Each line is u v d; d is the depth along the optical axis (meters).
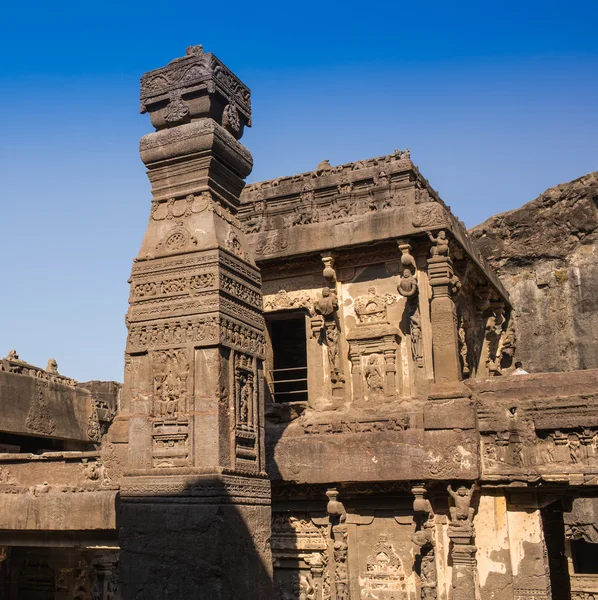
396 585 15.50
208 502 8.77
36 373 24.91
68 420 25.53
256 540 9.34
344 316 17.52
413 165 17.50
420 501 14.73
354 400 16.94
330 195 18.22
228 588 8.62
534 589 14.27
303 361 21.45
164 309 9.73
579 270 25.02
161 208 10.34
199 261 9.66
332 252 17.30
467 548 14.26
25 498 11.47
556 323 25.25
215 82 10.09
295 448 15.83
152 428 9.45
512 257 26.38
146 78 10.54
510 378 14.67
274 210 18.59
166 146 10.18
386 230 16.47
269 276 18.48
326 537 16.11
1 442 24.03
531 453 13.99
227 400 9.36
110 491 10.95
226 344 9.43
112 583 20.56
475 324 20.66
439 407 14.66
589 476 13.41
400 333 16.86
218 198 10.31
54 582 21.16
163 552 8.92
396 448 14.89
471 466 14.14
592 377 13.88
